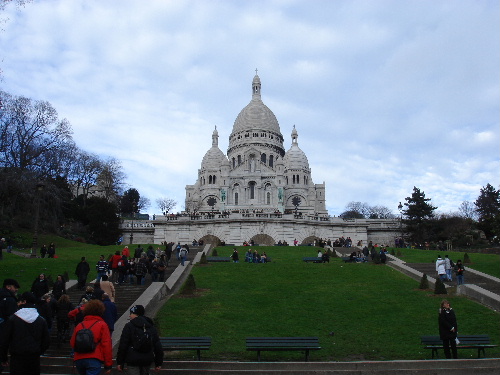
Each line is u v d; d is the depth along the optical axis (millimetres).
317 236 85688
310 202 141375
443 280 35344
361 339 22234
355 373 17406
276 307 27781
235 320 25078
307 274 38125
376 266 42219
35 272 37688
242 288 32875
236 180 134250
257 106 159125
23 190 63156
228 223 82000
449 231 91250
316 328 23891
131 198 140500
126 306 26547
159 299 28828
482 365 18312
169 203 139750
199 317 25391
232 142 156500
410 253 55062
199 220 84250
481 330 23484
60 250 57094
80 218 86562
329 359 19594
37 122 70312
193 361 18250
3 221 65562
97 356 12219
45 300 18625
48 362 18469
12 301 14992
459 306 27766
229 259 46969
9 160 67812
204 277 36719
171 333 22625
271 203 132000
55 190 71250
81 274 30953
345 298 30000
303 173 142750
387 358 19766
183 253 40531
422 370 17531
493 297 27672
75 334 12336
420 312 26719
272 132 155750
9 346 12609
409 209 94250
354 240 89000
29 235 65875
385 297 30234
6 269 37844
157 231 85250
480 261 46062
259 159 138875
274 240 80500
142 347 12531
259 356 18734
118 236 86375
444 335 18703
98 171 100875
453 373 17531
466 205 136125
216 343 21391
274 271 39406
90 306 12930
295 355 20062
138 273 32625
